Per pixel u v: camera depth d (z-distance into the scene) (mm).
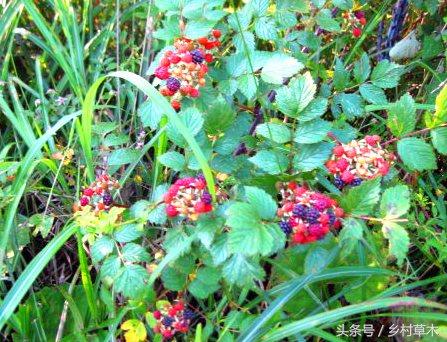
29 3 524
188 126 332
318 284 391
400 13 492
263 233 258
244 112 422
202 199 295
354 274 340
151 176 486
